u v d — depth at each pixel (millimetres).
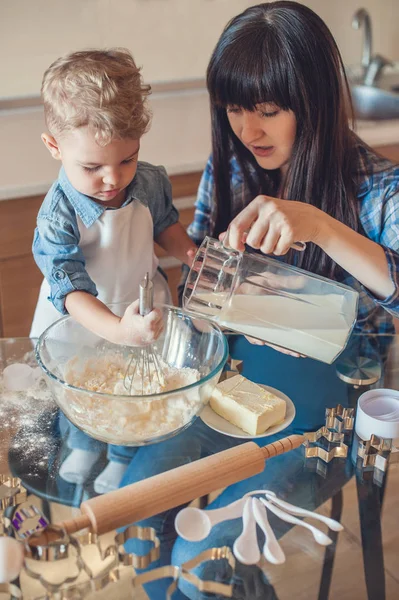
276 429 1125
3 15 2359
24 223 2061
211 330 1194
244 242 1157
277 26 1272
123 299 1582
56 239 1392
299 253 1522
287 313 1153
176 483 952
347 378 1241
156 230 1648
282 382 1229
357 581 879
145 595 860
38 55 2475
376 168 1470
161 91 2732
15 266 2119
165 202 1617
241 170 1575
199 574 887
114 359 1242
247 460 1002
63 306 1316
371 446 1060
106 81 1247
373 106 2920
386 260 1285
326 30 1323
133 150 1286
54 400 1175
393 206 1447
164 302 1671
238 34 1287
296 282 1161
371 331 1602
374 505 996
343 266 1302
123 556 898
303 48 1271
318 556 911
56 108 1241
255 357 1288
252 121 1350
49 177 2041
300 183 1420
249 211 1139
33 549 875
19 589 852
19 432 1107
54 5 2418
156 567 890
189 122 2486
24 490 993
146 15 2570
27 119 2439
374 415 1155
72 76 1241
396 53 3068
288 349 1173
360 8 2891
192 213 2275
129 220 1509
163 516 960
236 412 1123
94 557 896
